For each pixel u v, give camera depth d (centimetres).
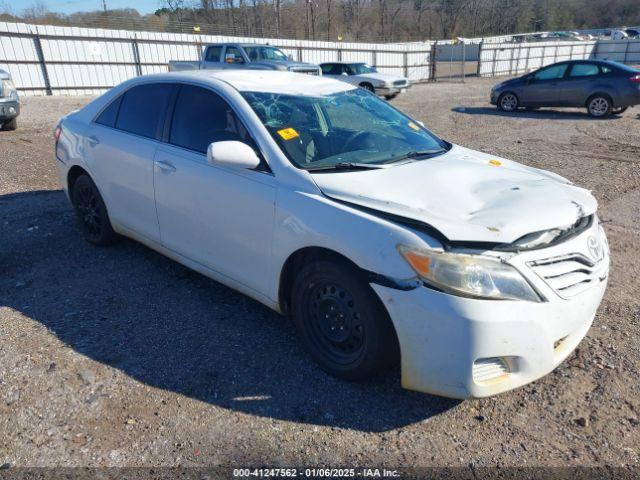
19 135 1090
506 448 253
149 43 2362
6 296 393
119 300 389
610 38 6138
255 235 322
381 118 400
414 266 250
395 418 272
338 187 293
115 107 448
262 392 289
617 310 380
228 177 335
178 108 388
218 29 3244
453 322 243
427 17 7569
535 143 1077
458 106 1798
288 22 5781
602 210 624
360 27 6681
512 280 246
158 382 296
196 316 367
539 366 258
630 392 291
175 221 383
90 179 467
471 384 249
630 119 1437
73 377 298
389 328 270
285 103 362
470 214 271
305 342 312
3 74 1086
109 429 260
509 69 3931
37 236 517
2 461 240
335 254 283
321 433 261
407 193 290
